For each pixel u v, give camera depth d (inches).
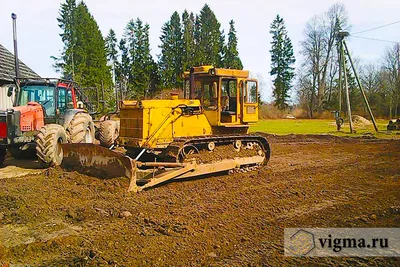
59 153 373.1
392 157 474.6
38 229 200.5
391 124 967.0
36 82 425.7
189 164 310.2
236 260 164.4
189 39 2203.5
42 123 404.8
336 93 2046.0
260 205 249.3
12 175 346.3
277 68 2361.0
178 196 266.2
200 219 217.5
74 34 1787.6
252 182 321.1
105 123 517.3
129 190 266.7
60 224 207.3
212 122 360.2
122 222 210.8
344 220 219.8
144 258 164.6
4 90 639.8
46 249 174.1
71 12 1830.7
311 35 2085.4
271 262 162.7
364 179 337.1
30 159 444.8
